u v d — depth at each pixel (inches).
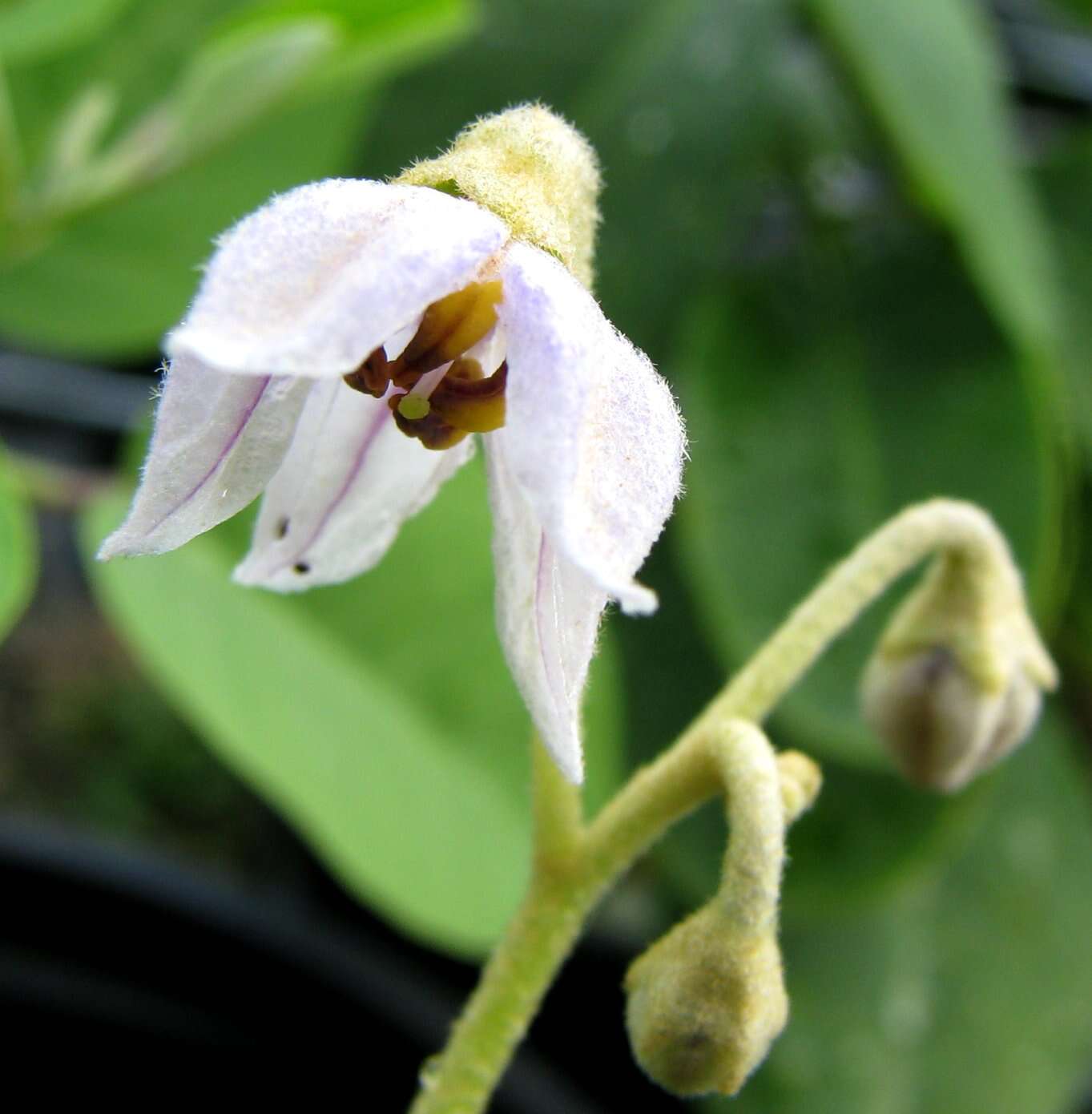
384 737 3.0
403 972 4.7
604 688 3.1
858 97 4.2
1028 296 3.5
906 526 2.4
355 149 4.0
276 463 2.0
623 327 4.0
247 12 3.2
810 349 3.8
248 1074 3.9
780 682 2.3
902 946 4.1
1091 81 5.4
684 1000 2.1
